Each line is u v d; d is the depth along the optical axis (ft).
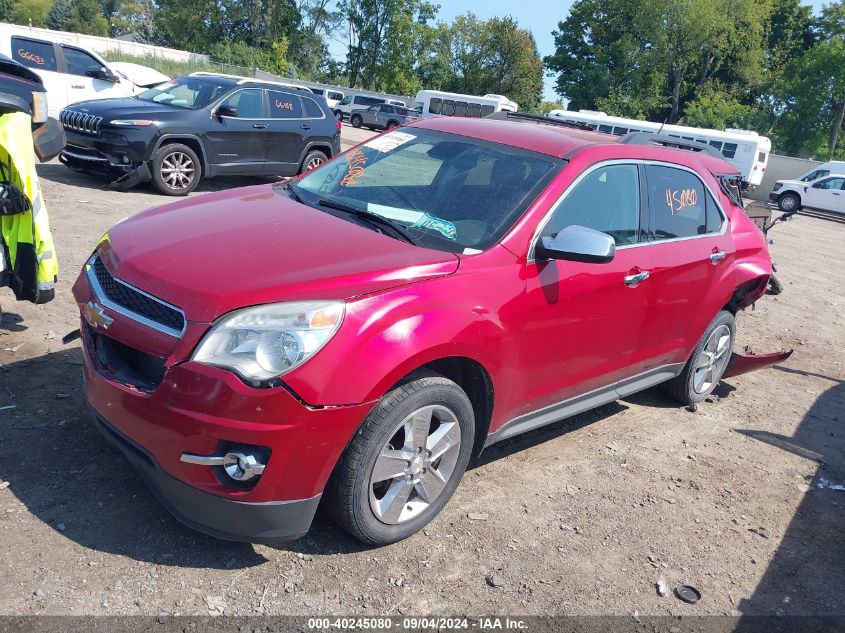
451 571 10.07
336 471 9.35
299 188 13.29
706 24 171.42
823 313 31.58
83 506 10.07
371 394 8.93
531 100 234.79
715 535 12.20
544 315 11.36
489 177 12.17
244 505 8.73
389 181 12.69
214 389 8.38
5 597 8.29
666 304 14.38
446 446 10.44
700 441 15.90
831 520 13.33
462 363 10.65
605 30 193.98
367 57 223.10
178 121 31.83
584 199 12.37
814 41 204.23
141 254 9.91
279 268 9.34
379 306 9.22
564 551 10.98
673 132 104.63
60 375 13.61
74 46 40.65
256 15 215.31
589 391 13.52
